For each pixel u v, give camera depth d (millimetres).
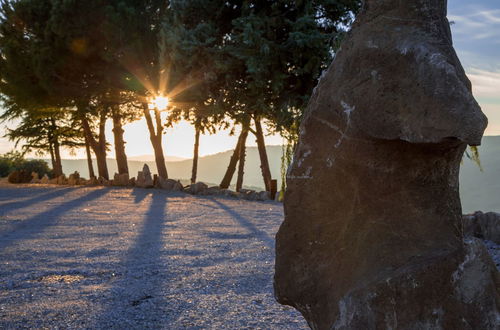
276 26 17000
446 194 2078
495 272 1964
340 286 2141
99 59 23234
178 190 21562
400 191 2092
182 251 7656
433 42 1969
